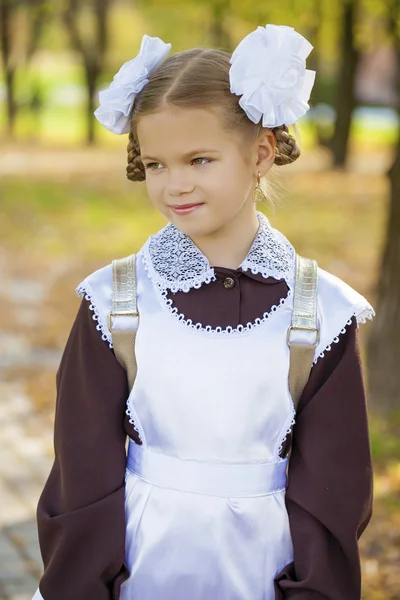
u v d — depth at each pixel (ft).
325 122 83.97
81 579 7.55
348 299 7.68
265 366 7.41
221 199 7.15
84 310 7.80
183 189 7.10
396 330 21.21
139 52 7.47
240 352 7.40
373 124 137.18
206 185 7.09
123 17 115.34
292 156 7.69
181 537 7.38
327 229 51.83
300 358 7.49
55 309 33.96
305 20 26.30
